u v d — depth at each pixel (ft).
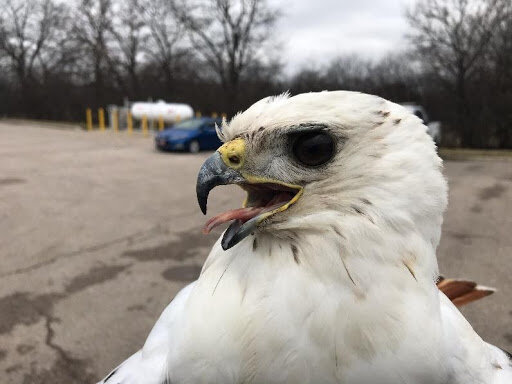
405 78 97.30
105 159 44.01
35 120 128.26
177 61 131.03
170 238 19.72
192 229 21.04
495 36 70.03
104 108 123.95
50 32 139.64
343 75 117.29
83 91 130.21
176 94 130.00
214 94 122.21
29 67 140.46
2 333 12.10
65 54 135.64
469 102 68.59
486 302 13.39
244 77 120.57
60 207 24.86
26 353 11.27
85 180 32.65
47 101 128.16
